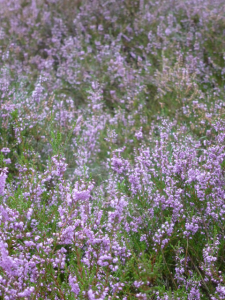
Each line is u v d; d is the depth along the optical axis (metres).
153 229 2.99
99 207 2.92
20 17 8.27
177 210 3.04
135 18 8.28
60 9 8.70
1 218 2.22
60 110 4.97
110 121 5.44
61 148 2.97
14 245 2.38
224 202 3.17
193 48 7.17
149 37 7.41
